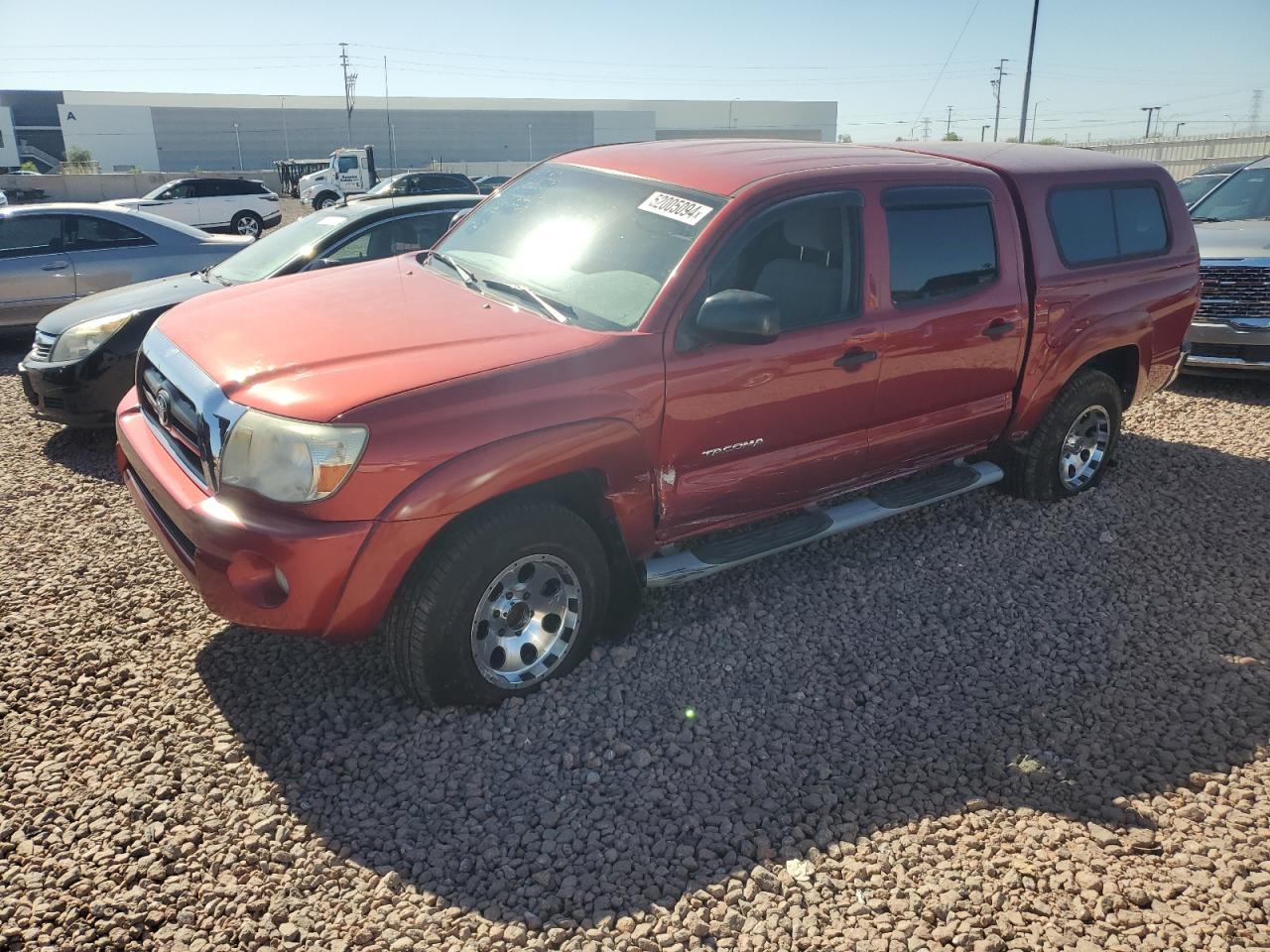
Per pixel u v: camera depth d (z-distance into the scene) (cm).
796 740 351
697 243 373
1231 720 368
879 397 436
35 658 376
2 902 262
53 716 343
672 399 364
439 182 2855
